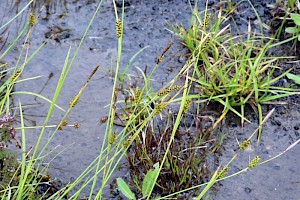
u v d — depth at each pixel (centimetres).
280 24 289
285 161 232
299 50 277
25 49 276
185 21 293
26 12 297
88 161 230
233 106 252
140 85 259
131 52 277
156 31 288
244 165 230
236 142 238
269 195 220
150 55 275
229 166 229
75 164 229
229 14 293
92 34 286
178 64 270
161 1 303
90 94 256
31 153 230
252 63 267
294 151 236
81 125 243
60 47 279
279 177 226
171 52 276
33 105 251
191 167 224
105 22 293
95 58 274
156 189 221
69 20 294
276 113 250
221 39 274
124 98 253
